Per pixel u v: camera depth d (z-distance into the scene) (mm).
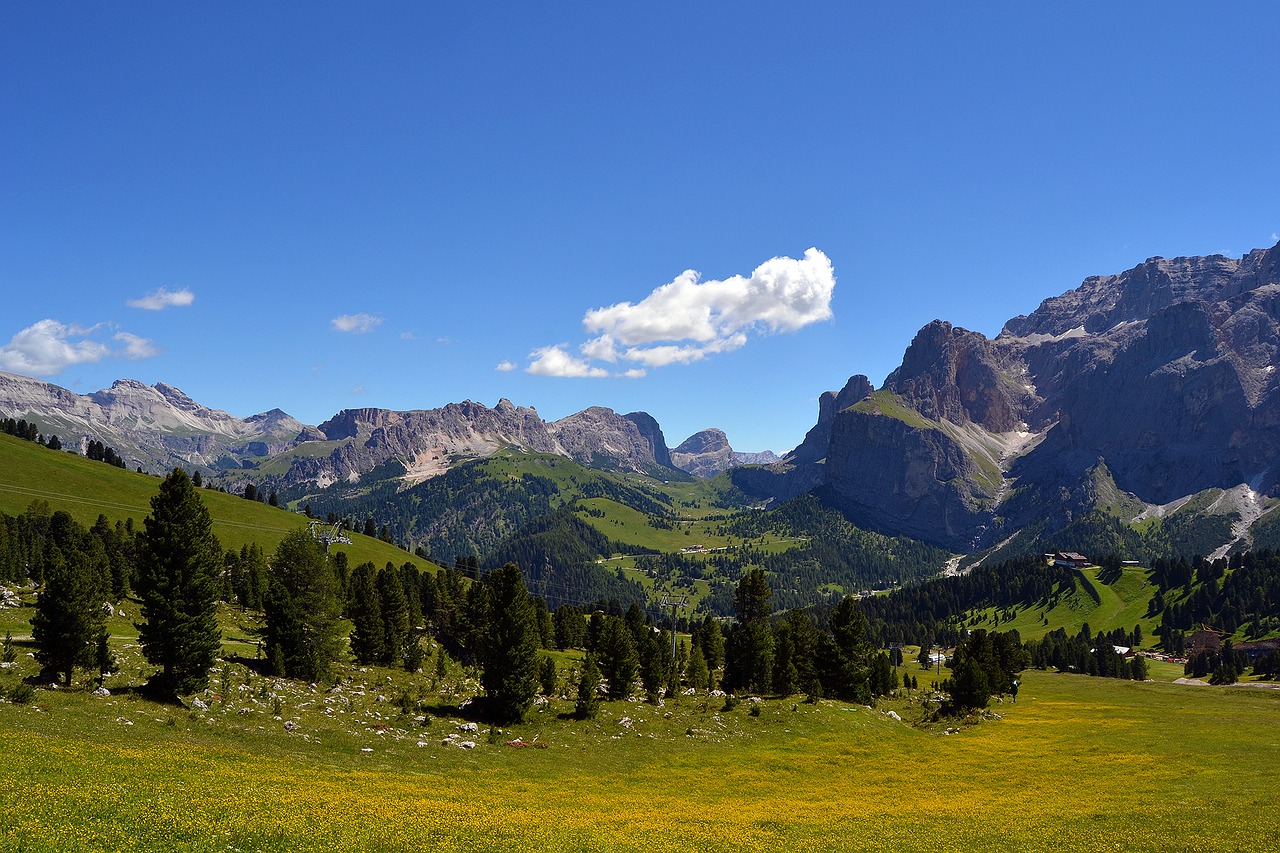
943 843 38281
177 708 57969
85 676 64125
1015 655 176250
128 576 119250
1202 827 40500
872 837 39844
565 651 170500
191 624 62438
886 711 106438
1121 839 38594
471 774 54500
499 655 77750
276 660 82438
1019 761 74000
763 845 36156
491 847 29359
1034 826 42719
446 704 80125
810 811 48188
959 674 113875
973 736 92562
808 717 89125
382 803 34812
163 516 64125
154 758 37406
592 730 77062
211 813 28203
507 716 76938
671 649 149125
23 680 58438
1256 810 44438
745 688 108062
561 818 38188
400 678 96438
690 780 61125
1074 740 87625
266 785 35438
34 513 156375
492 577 80688
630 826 38188
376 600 105812
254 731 55125
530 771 58938
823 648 109438
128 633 91125
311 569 91125
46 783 28656
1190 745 79000
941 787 60406
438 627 150500
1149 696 151750
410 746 60125
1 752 32500
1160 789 54531
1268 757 67688
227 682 70625
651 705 90812
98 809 26500
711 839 36531
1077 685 181125
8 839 22391
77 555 107125
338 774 42875
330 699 73438
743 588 114250
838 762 72312
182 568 64062
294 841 26609
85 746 37594
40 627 59875
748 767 68188
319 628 86438
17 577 116500
